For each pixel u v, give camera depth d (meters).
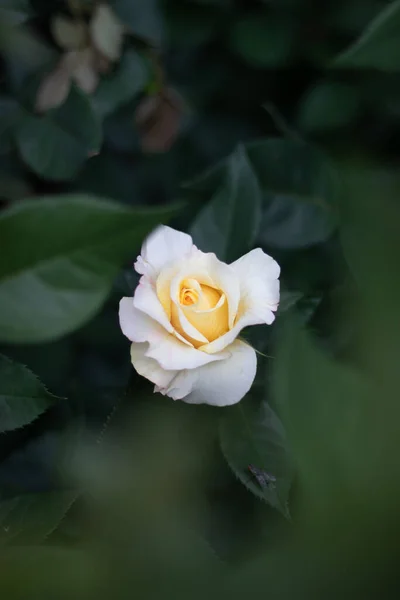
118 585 0.55
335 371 0.43
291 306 0.75
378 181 0.69
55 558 0.53
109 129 1.07
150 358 0.71
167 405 0.73
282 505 0.70
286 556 0.52
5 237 0.55
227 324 0.72
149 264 0.73
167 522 0.68
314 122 1.02
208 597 0.56
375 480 0.41
